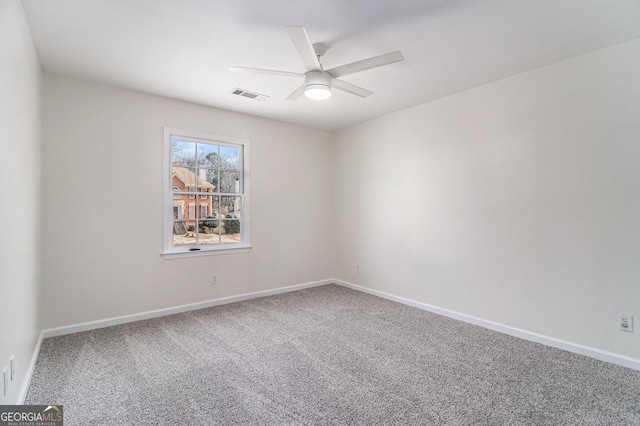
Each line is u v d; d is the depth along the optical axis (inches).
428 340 115.4
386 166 169.6
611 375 90.5
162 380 87.8
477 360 100.1
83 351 104.9
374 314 144.2
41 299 111.8
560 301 108.4
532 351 106.3
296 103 150.3
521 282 117.9
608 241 98.7
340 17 82.9
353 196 190.1
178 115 145.3
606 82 98.7
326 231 202.1
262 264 173.9
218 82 125.0
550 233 110.7
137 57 104.4
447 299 141.8
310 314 143.9
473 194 132.2
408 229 158.6
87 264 123.3
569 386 85.1
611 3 77.0
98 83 125.5
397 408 76.0
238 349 107.6
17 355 72.8
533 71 114.3
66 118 119.0
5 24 61.2
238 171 167.9
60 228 117.7
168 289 142.9
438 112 144.7
